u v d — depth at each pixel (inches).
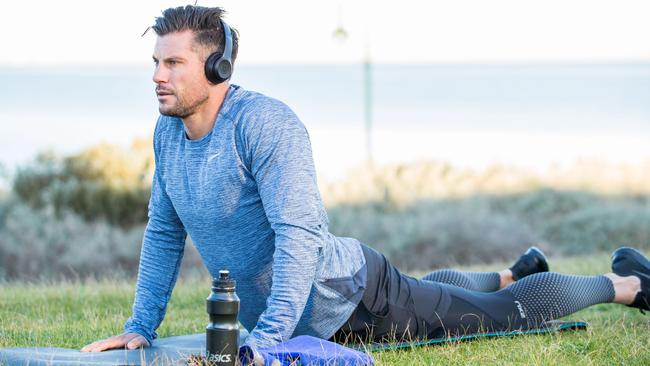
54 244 1189.7
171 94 233.3
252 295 251.8
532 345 262.5
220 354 217.3
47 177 1274.6
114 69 4724.4
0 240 1182.9
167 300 264.4
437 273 314.8
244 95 240.8
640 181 1435.8
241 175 236.2
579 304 287.4
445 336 269.4
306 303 246.2
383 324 259.6
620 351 261.6
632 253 301.9
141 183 1263.5
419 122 2979.8
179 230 264.1
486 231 1261.1
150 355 235.5
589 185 1428.4
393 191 1360.7
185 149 244.2
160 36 234.4
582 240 1254.9
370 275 255.8
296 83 3986.2
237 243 244.2
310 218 233.5
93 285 482.9
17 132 2792.8
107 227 1212.5
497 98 3462.1
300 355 223.3
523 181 1428.4
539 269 330.6
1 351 241.3
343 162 2165.4
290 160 233.3
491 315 276.1
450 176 1443.2
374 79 4050.2
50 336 305.6
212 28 234.7
